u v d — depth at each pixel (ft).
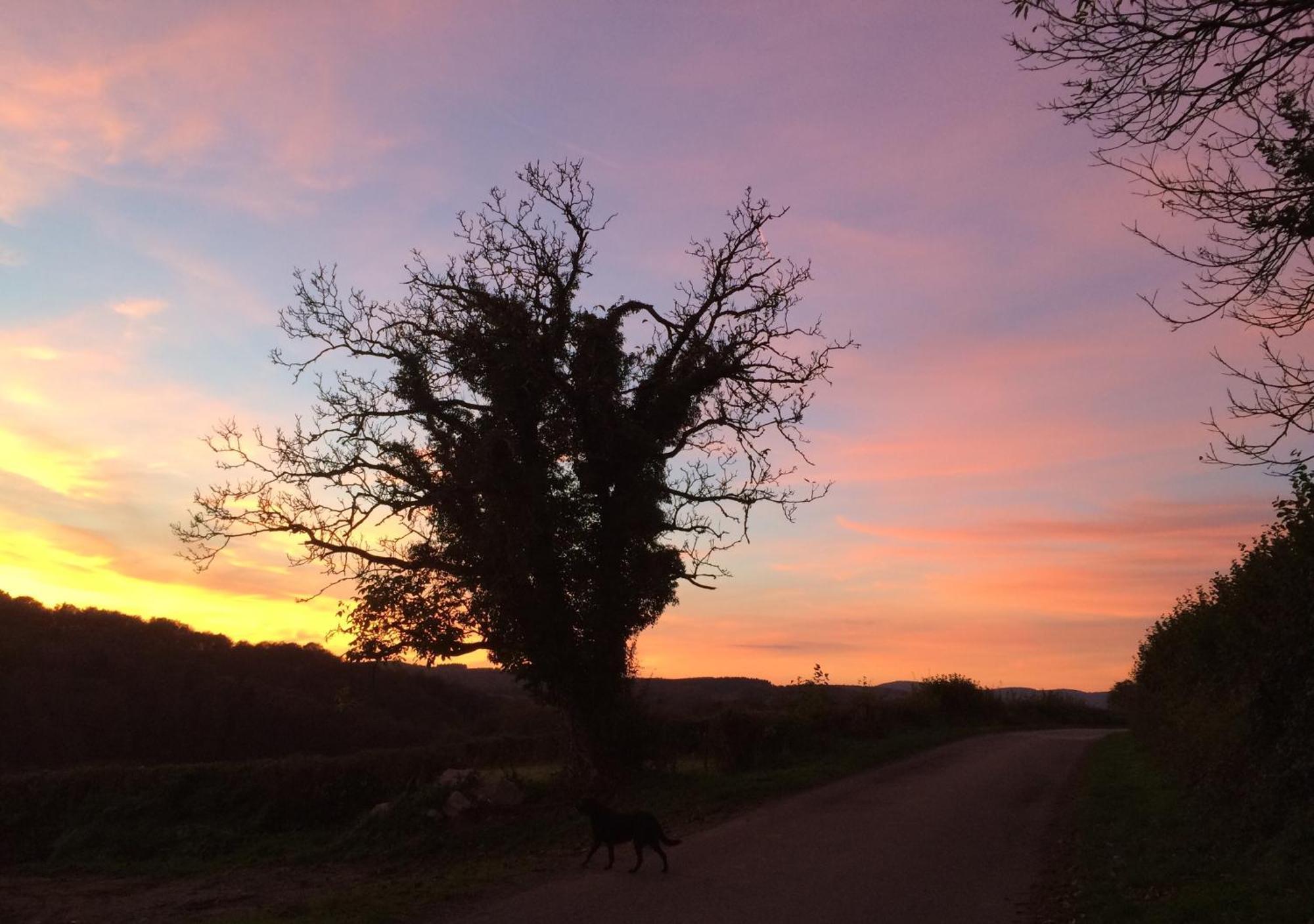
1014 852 43.39
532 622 66.13
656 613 72.59
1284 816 36.99
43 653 164.86
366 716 180.45
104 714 152.56
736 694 152.66
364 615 66.69
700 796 63.46
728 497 73.77
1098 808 55.83
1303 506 40.63
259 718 165.78
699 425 74.49
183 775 70.59
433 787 63.00
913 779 75.00
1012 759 93.04
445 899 35.81
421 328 67.92
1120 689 157.89
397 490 66.85
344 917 33.37
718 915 31.60
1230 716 49.37
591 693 68.13
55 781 69.82
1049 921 30.81
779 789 66.80
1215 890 31.22
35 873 59.21
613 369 70.54
